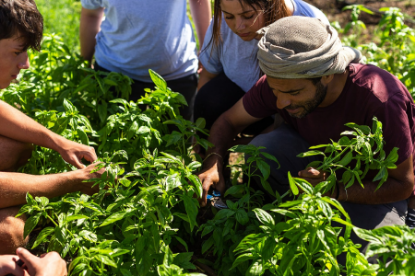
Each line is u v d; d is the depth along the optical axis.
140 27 3.19
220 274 2.40
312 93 2.18
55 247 2.16
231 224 2.22
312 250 1.81
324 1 6.74
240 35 2.82
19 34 2.31
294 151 2.69
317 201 1.79
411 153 2.22
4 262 2.01
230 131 2.85
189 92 3.61
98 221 2.21
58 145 2.50
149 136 2.68
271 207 2.15
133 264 2.09
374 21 6.11
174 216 2.53
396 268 1.65
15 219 2.23
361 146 1.99
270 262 1.92
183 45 3.41
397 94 2.20
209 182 2.48
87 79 3.10
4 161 2.43
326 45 2.08
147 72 3.37
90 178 2.34
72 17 5.86
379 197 2.28
